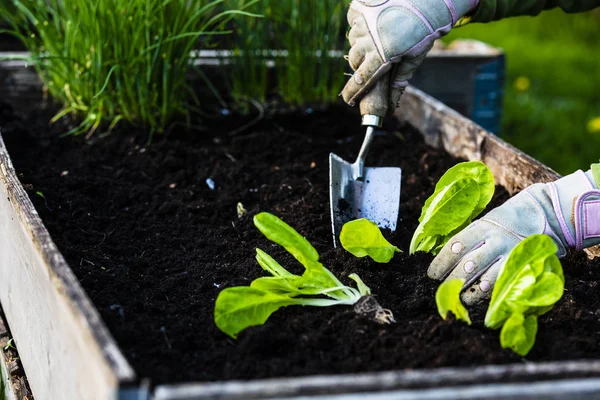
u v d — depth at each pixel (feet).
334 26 5.50
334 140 5.15
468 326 3.24
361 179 4.02
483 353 3.07
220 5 5.89
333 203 3.95
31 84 5.60
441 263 3.53
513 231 3.45
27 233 3.42
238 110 5.50
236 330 3.22
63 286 2.99
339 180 4.00
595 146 7.42
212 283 3.65
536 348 3.19
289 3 5.40
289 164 4.84
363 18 3.82
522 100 8.69
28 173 4.56
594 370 2.72
